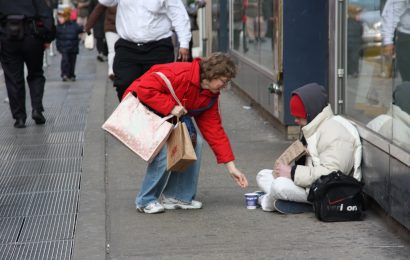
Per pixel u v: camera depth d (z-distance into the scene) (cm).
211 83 1234
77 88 2973
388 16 1222
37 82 2159
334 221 1236
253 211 1309
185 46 1669
